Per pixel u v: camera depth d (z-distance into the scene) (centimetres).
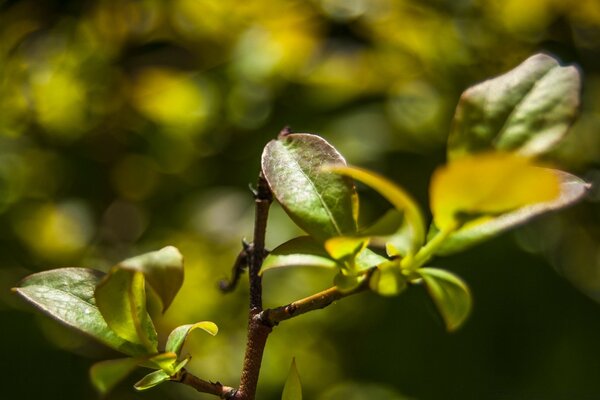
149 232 92
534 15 84
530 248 87
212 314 95
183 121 91
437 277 33
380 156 84
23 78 90
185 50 93
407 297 89
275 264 33
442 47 85
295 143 34
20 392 85
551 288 86
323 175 34
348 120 86
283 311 34
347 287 33
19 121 92
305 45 89
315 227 33
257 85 89
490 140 33
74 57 91
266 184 36
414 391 87
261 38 89
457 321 33
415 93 87
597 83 85
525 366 85
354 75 88
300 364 97
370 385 90
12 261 89
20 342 87
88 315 34
